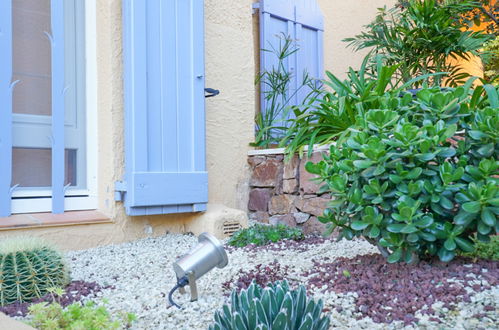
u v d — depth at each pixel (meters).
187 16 3.59
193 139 3.59
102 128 3.40
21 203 3.08
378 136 2.25
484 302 1.77
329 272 2.36
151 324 1.83
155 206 3.39
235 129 4.17
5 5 2.97
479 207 1.94
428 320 1.68
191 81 3.60
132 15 3.28
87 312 1.55
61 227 3.09
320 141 3.67
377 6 6.29
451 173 2.08
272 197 4.01
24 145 3.16
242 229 3.46
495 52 6.20
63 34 3.24
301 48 5.28
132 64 3.28
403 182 2.12
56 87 3.19
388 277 2.16
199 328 1.77
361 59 6.09
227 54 4.13
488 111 2.15
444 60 5.04
